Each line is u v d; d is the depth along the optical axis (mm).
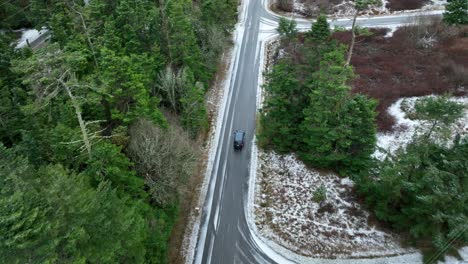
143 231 19219
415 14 55594
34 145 18703
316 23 30797
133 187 21156
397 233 26062
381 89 40406
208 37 41625
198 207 28328
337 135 27375
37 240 11836
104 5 33062
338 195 29109
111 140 22344
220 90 42188
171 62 34031
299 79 29859
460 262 24156
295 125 31828
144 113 23359
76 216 13695
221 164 32469
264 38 52969
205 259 24609
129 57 28312
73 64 19625
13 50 30469
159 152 22875
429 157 24156
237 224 27047
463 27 50312
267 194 29547
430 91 39625
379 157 32531
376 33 52250
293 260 24641
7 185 12320
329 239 25844
